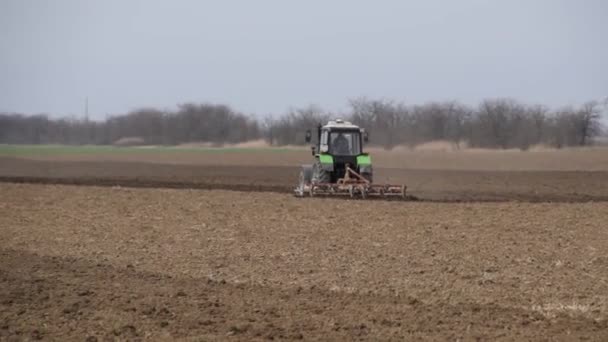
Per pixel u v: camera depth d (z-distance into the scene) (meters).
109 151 128.00
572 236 31.73
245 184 64.81
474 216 38.59
